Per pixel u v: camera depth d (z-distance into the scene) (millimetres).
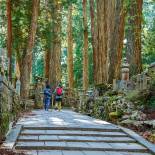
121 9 23984
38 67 57062
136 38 23000
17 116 18109
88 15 49438
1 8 32812
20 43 33500
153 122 13727
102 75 28391
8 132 12398
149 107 16266
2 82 11422
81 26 49219
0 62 11602
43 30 34406
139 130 13828
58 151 10547
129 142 11984
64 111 26125
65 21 50062
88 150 10852
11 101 14875
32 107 30875
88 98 24516
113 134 12859
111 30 25891
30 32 27094
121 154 10453
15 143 11008
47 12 34469
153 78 17797
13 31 32781
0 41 36719
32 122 15328
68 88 36094
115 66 23688
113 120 16812
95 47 29922
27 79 26953
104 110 19172
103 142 11875
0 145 10516
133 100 17359
